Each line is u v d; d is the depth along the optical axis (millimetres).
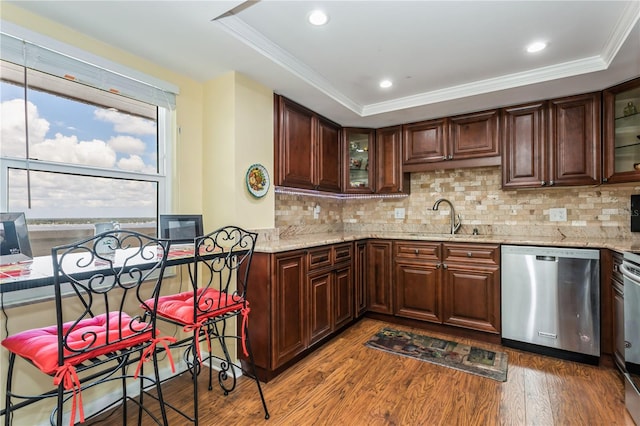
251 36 1946
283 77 2422
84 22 1722
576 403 1864
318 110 3121
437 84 2727
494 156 3012
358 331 3012
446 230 3533
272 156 2684
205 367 2387
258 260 2186
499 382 2104
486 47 2115
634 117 2484
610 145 2518
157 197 2258
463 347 2658
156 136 2270
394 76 2568
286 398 1941
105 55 1934
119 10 1626
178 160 2344
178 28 1787
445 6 1696
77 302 1780
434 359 2436
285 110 2793
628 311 1805
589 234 2861
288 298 2260
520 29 1903
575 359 2412
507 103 2900
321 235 3400
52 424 1458
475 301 2795
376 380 2139
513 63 2340
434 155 3320
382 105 3160
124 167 2082
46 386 1659
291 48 2143
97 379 1852
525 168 2873
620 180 2457
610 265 2301
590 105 2621
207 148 2482
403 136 3514
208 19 1707
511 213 3193
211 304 1665
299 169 2953
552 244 2482
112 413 1845
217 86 2420
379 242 3285
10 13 1563
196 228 2211
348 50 2166
